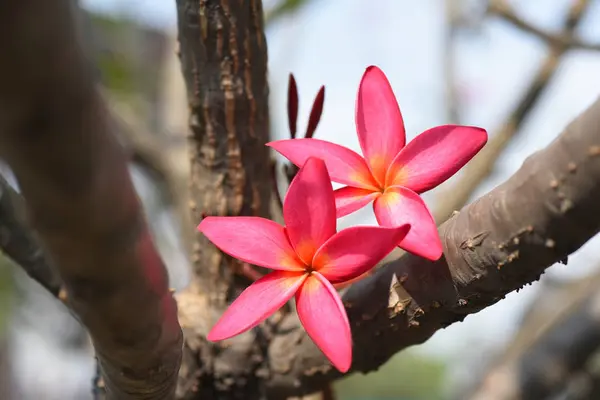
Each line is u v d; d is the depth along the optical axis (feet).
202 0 1.52
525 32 2.56
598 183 1.12
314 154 1.38
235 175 1.59
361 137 1.38
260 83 1.58
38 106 0.81
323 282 1.28
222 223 1.33
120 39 5.18
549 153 1.16
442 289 1.29
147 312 1.07
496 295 1.25
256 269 1.62
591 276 3.62
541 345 2.95
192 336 1.58
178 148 3.83
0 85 0.78
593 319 2.83
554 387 2.89
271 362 1.55
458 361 5.01
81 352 9.43
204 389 1.58
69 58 0.81
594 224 1.15
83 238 0.96
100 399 1.57
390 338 1.37
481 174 2.80
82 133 0.86
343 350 1.24
